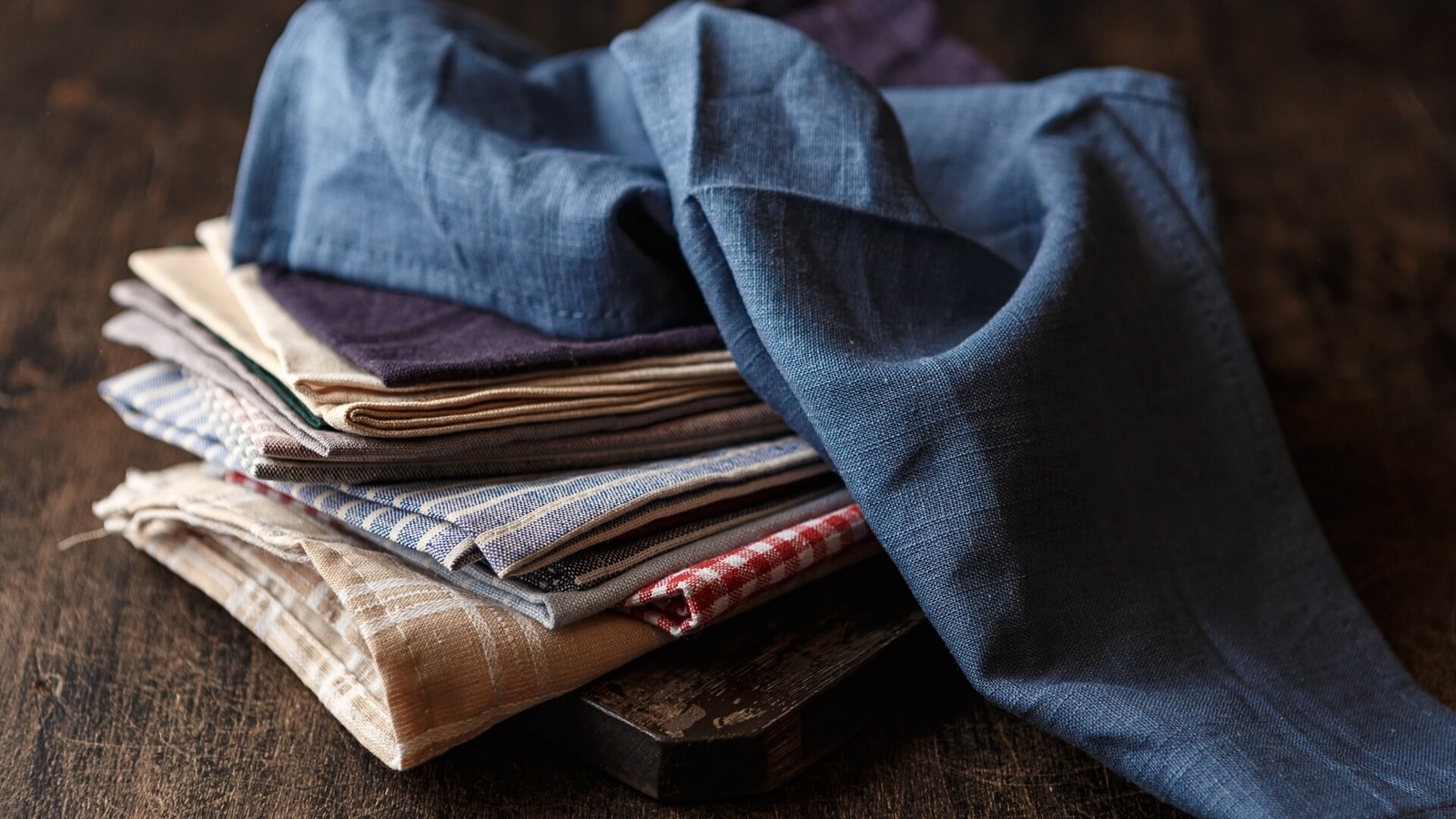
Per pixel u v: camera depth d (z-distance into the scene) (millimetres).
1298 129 1609
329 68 876
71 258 1248
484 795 654
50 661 760
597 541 650
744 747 629
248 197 888
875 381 664
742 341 739
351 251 857
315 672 695
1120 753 629
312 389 657
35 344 1138
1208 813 596
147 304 896
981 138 917
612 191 753
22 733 696
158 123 1472
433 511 642
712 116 766
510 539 618
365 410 643
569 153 801
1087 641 670
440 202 806
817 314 696
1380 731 690
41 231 1279
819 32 1153
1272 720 661
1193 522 765
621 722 636
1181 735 623
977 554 646
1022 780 683
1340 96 1683
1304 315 1271
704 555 694
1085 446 712
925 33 1169
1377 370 1187
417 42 890
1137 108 908
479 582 663
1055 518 679
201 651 774
